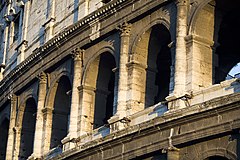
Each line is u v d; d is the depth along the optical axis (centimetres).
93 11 8594
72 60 8781
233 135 6506
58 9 9562
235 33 8100
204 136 6650
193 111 6725
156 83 8788
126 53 7875
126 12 7944
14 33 11031
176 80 7138
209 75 7206
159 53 8450
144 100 7731
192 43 7194
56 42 8969
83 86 8425
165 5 7562
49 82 9194
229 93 6750
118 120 7625
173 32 7381
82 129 8281
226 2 7250
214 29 7325
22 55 10275
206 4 7219
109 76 8556
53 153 8681
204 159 6700
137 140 7231
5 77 10231
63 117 9112
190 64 7144
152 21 7675
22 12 10700
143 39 7806
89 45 8512
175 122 6869
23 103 9762
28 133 9788
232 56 8538
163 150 6925
